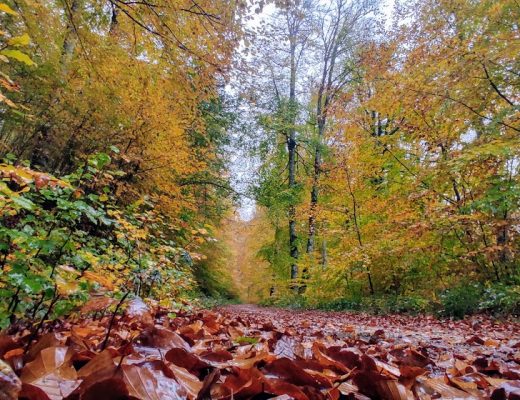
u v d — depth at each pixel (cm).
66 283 171
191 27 474
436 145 995
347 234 1270
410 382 136
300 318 906
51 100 550
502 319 675
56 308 205
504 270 854
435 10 988
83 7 505
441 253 998
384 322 746
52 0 471
